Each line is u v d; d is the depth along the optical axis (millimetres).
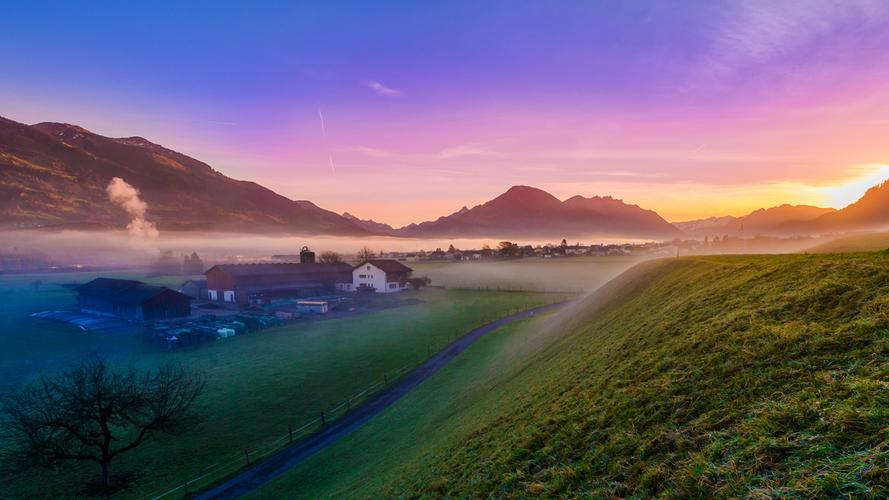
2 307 100812
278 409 35562
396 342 58562
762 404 9086
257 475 24922
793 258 23125
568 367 21391
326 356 52344
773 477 6836
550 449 12055
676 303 22109
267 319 74562
